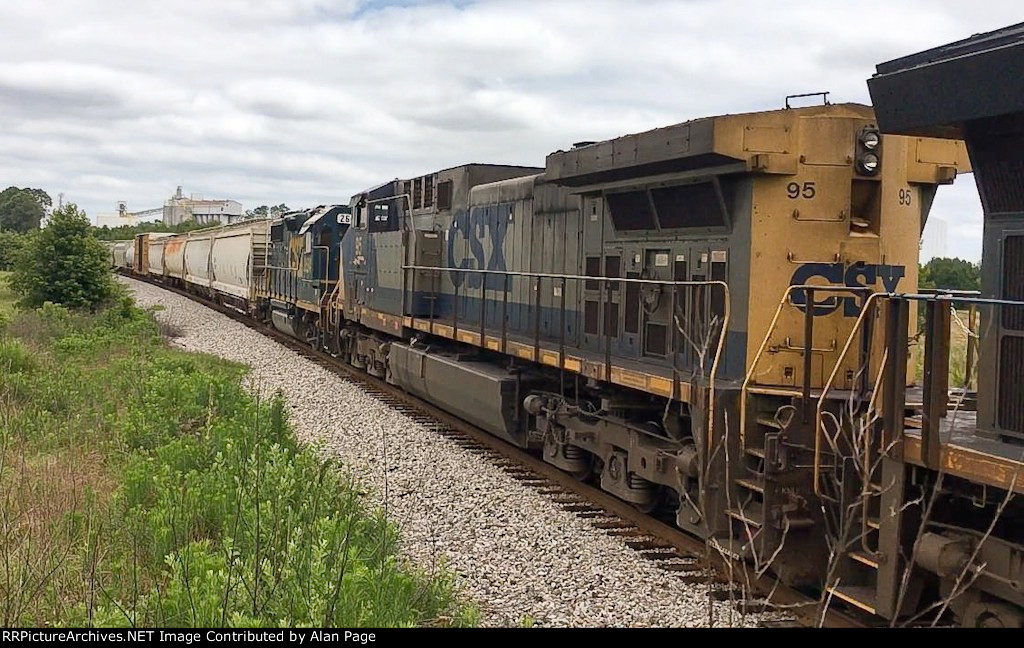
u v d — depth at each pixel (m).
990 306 5.53
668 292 8.70
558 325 11.23
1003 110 4.95
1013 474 4.81
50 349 19.73
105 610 5.34
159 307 33.84
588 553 7.82
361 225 19.27
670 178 8.21
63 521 7.30
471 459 11.41
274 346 24.69
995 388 5.48
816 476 6.43
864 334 7.03
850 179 7.41
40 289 28.67
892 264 7.55
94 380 14.88
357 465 10.89
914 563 5.59
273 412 11.53
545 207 11.56
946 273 19.44
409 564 7.32
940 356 5.41
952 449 5.28
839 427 6.02
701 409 7.36
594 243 10.25
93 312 28.69
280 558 6.31
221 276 37.69
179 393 13.14
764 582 7.15
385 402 15.88
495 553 7.80
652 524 8.65
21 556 6.52
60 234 29.25
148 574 6.62
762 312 7.49
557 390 11.27
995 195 5.48
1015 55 4.75
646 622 6.25
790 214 7.41
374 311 17.98
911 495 5.81
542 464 11.31
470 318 14.20
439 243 15.57
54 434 10.79
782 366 7.44
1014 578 5.04
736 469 7.27
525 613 6.45
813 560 6.84
